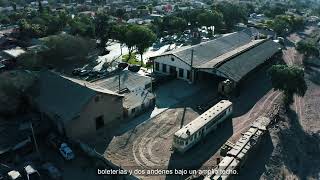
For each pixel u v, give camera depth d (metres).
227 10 132.62
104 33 100.75
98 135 49.09
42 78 57.44
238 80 65.19
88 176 40.19
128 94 57.88
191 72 69.00
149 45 82.62
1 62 77.00
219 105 54.47
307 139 54.34
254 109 59.47
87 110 47.44
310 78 80.38
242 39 97.75
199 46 80.50
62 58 77.94
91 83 58.53
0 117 52.38
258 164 44.81
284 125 55.62
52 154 44.41
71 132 46.47
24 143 45.06
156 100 61.09
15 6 186.12
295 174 45.62
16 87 54.66
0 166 40.81
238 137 49.22
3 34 107.75
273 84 60.94
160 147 46.53
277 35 122.56
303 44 93.69
